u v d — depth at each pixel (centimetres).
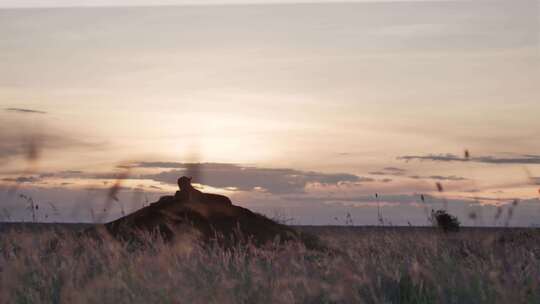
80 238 1323
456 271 1054
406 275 1045
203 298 939
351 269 1084
